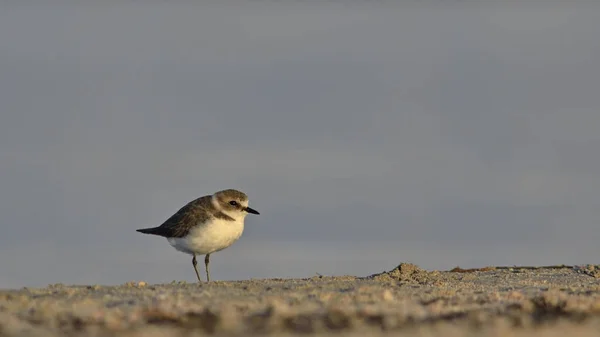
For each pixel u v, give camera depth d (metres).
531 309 13.03
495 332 10.88
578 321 12.05
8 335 10.70
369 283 16.62
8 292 14.24
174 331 10.98
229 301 13.22
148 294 14.22
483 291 15.68
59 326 11.34
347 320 11.75
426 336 10.62
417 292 15.02
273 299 13.38
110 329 11.11
